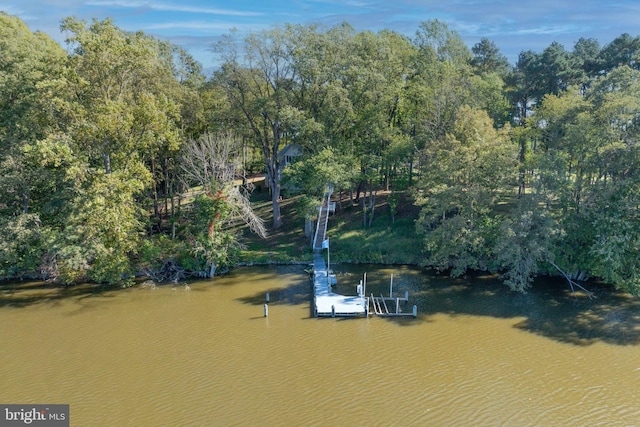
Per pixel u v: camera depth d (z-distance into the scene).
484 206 39.53
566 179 35.06
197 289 38.62
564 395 23.42
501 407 22.56
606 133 34.38
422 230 40.44
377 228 47.66
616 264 32.34
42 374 25.98
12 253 37.50
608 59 56.56
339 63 45.94
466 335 29.77
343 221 49.97
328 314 33.03
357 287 35.84
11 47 43.50
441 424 21.41
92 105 36.81
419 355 27.47
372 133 47.25
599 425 21.14
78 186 36.62
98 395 23.98
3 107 41.47
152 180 43.38
